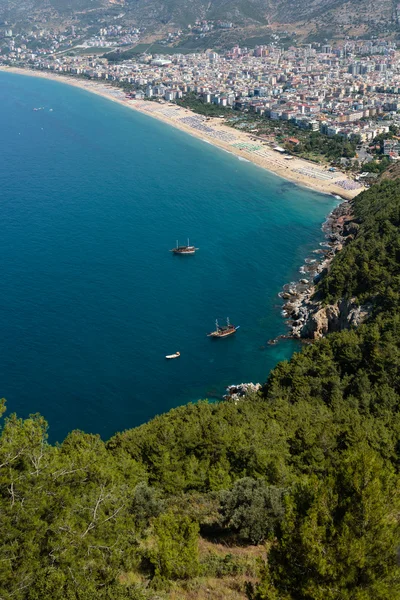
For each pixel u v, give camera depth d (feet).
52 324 492.13
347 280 492.95
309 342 476.13
